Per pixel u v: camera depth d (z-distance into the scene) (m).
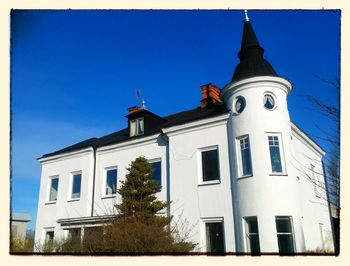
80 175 20.00
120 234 10.21
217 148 15.23
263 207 13.12
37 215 20.73
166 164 16.73
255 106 14.41
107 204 18.19
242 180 13.89
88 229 12.47
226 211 14.11
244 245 13.19
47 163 21.66
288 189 13.52
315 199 16.91
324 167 8.60
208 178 15.22
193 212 14.92
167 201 15.80
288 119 14.74
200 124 15.83
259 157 13.76
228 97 15.38
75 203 19.31
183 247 10.69
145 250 9.66
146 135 17.81
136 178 14.88
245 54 16.56
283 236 13.07
